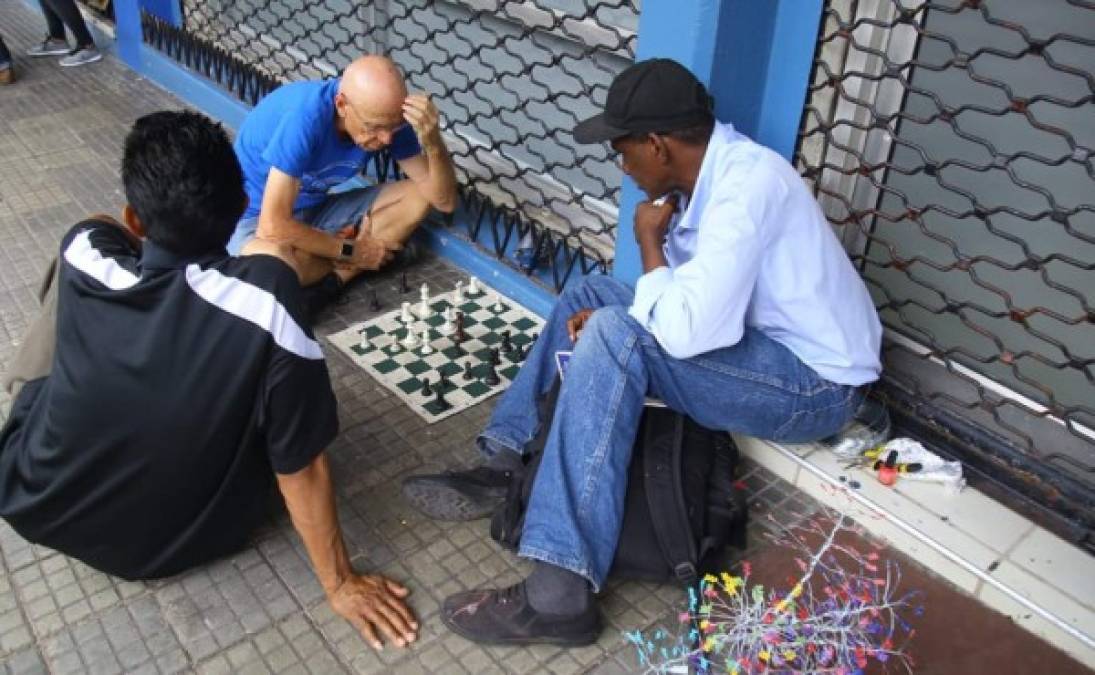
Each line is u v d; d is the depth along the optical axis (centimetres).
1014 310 235
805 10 251
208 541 229
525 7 355
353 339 333
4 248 382
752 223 218
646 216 244
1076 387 261
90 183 441
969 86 258
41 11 688
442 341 334
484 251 376
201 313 197
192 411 202
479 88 398
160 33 543
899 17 241
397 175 404
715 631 224
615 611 235
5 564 240
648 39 266
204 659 217
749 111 271
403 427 293
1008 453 253
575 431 226
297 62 465
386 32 429
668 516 231
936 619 233
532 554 217
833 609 224
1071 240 256
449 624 225
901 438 274
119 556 225
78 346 204
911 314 285
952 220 273
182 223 193
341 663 218
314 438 207
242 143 335
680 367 238
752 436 256
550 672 219
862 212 263
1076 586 229
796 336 242
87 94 546
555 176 341
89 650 218
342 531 253
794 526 261
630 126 222
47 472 214
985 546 241
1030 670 220
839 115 264
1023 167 258
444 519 259
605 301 272
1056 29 239
